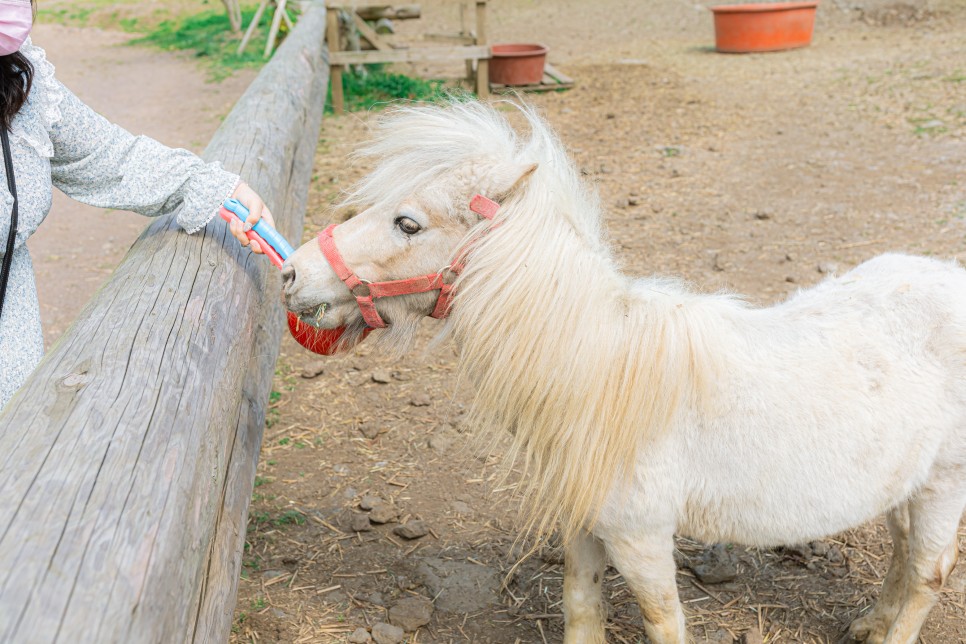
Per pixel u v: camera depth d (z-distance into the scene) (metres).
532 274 1.95
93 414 1.60
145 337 1.93
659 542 2.16
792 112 8.67
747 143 7.75
